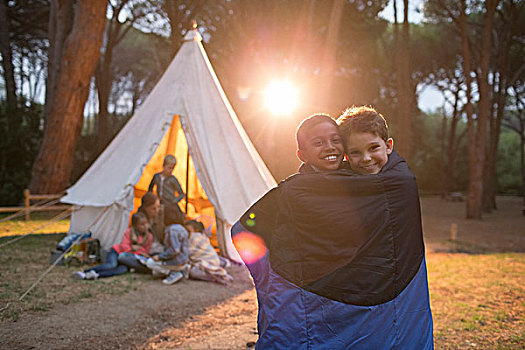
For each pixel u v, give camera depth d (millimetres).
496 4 18000
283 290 1783
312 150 1979
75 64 13188
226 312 4477
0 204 16562
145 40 32969
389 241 1789
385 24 20875
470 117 18547
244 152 7375
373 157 1931
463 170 41656
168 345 3545
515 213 23000
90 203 6891
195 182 8836
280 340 1732
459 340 3732
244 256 1940
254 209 1969
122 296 4832
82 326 3838
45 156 13734
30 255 6926
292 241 1826
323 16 17719
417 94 29984
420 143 39531
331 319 1728
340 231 1748
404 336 1785
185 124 7078
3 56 19328
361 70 23109
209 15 19281
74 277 5527
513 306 4832
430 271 6910
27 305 4301
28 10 21547
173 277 5539
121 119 36969
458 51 26328
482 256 8789
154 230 6305
